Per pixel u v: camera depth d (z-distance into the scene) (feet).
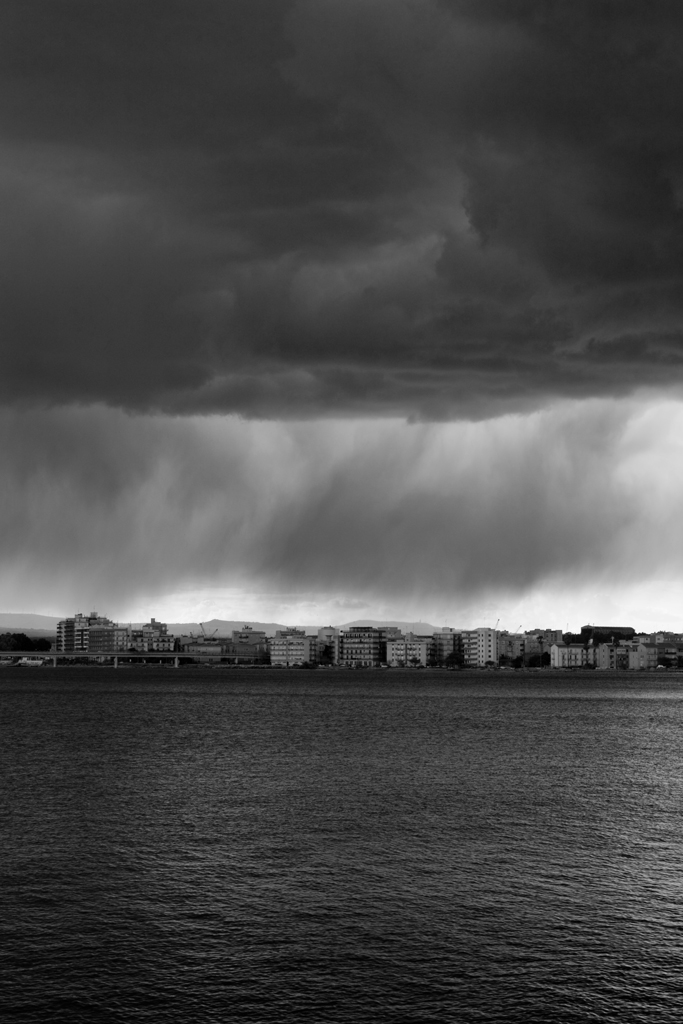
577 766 378.32
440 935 165.99
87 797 289.74
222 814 263.90
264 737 492.13
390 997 141.90
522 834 240.73
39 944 161.07
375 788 312.71
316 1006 138.92
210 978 148.05
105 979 147.43
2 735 485.97
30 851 220.43
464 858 215.92
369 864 210.59
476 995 142.72
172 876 200.44
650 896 187.93
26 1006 138.51
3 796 290.35
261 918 174.09
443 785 320.91
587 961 155.12
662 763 392.47
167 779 329.52
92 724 565.53
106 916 174.91
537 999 141.59
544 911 178.70
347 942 162.71
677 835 241.14
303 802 283.79
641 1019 135.74
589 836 238.89
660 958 156.35
